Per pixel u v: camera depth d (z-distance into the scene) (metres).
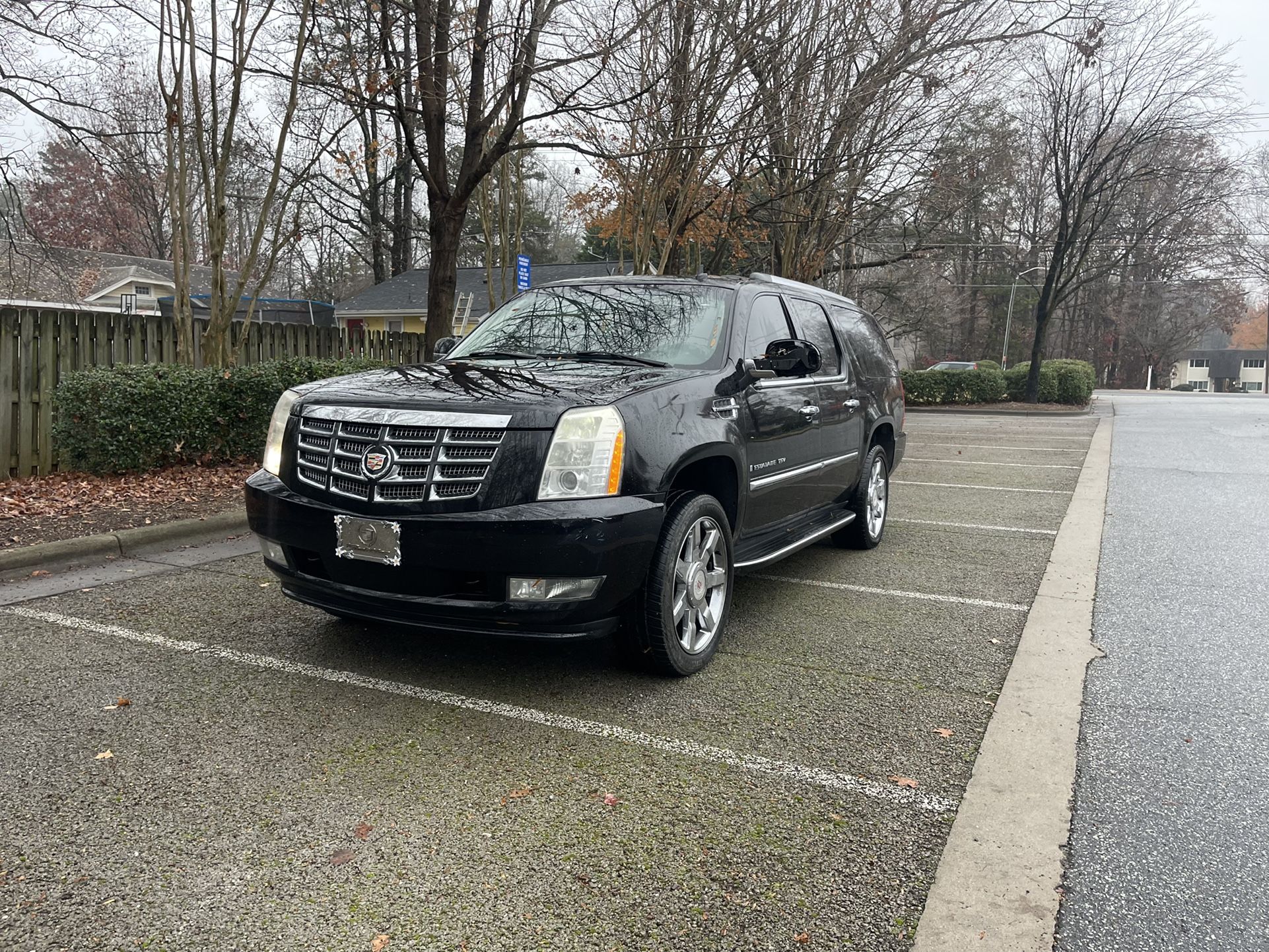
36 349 8.36
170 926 2.17
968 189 18.75
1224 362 89.56
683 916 2.24
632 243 13.79
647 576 3.64
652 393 3.72
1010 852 2.56
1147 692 3.80
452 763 3.06
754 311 4.91
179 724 3.33
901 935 2.19
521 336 4.86
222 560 5.90
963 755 3.19
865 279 38.28
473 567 3.30
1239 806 2.83
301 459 3.73
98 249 34.91
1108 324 62.78
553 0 9.09
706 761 3.11
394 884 2.36
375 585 3.52
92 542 5.84
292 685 3.74
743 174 12.59
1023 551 6.59
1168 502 8.64
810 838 2.62
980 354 59.84
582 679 3.89
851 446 5.99
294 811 2.72
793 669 4.06
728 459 4.16
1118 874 2.45
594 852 2.52
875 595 5.38
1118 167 25.58
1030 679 3.95
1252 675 4.01
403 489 3.40
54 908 2.23
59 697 3.56
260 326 11.18
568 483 3.35
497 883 2.37
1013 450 13.98
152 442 8.06
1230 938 2.18
